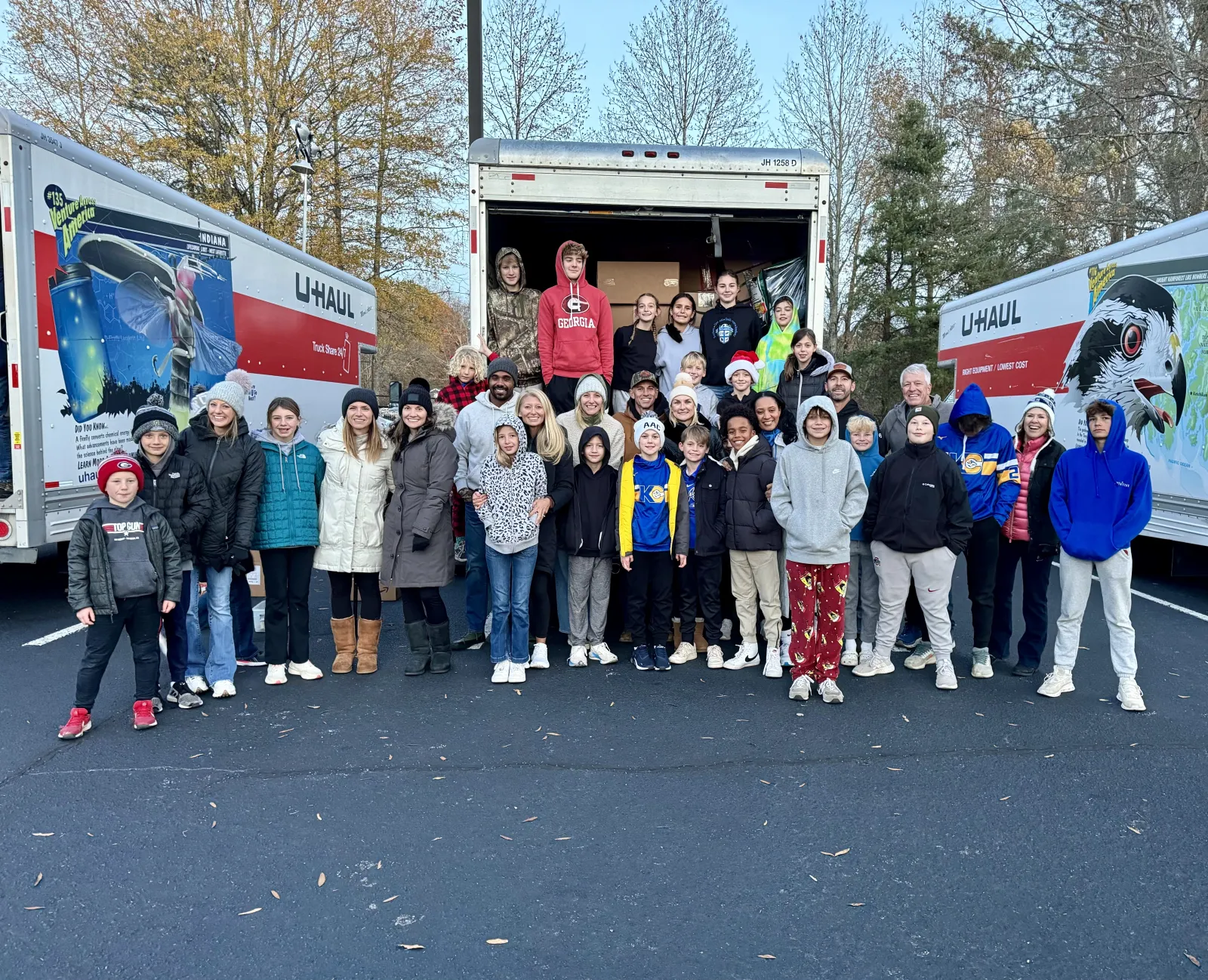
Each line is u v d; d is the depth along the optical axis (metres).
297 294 9.81
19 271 5.48
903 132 23.23
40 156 5.65
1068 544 4.81
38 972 2.50
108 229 6.33
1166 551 8.79
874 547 5.23
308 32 22.27
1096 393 8.02
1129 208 17.36
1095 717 4.62
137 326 6.66
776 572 5.41
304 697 4.92
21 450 5.54
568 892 2.93
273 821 3.41
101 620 4.23
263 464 4.93
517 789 3.71
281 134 22.28
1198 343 6.76
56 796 3.62
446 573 5.33
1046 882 3.00
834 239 27.28
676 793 3.69
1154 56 15.89
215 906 2.83
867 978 2.49
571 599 5.59
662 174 6.55
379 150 23.23
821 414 4.79
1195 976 2.50
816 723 4.52
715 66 24.81
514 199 6.53
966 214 22.86
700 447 5.48
